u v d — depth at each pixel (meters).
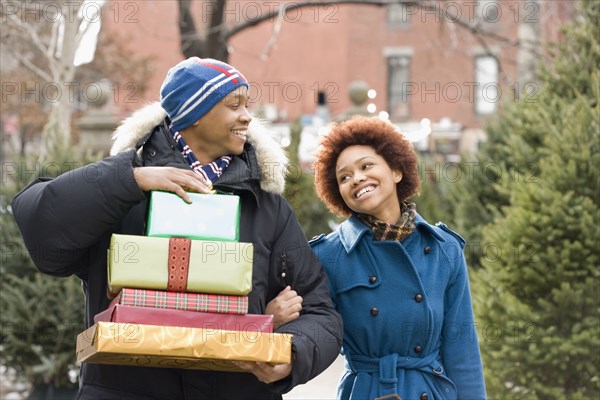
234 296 4.88
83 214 4.91
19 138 36.91
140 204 5.29
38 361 11.95
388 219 6.06
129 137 5.40
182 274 4.83
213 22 17.23
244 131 5.37
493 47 32.53
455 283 6.07
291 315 5.27
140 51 35.69
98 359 4.88
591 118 9.41
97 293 5.22
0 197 12.06
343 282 5.97
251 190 5.37
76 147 13.23
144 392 5.15
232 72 5.30
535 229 9.02
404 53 47.56
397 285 5.90
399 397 5.69
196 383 5.19
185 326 4.80
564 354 8.84
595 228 8.89
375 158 5.97
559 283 8.96
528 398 8.96
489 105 46.22
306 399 11.71
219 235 4.94
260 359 4.80
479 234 12.05
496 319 9.13
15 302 11.68
